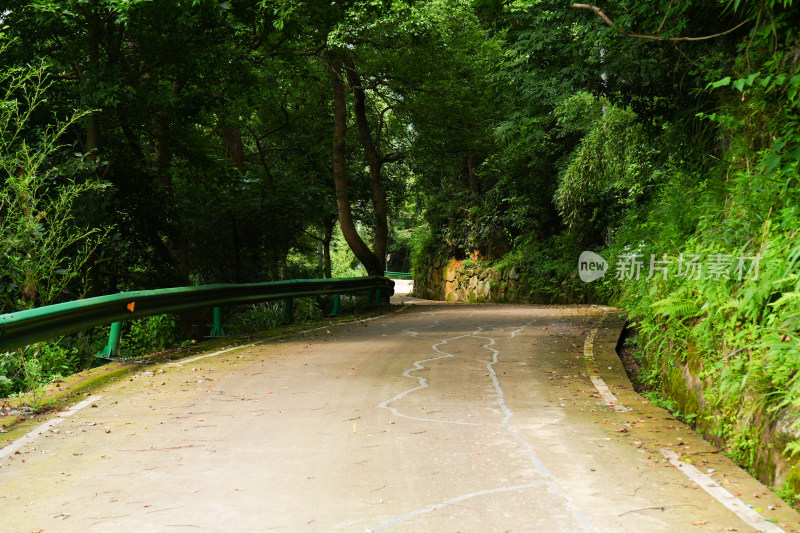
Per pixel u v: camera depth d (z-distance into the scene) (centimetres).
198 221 1888
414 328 1458
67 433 598
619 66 1106
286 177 2172
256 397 742
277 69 2105
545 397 737
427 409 680
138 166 1505
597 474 479
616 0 1026
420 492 445
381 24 2127
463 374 874
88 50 1359
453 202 3728
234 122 2203
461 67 2462
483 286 3475
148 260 1588
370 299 2248
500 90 1678
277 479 473
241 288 1354
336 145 2580
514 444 555
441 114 2594
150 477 480
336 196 2605
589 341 1167
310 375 873
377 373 883
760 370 506
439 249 4188
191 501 432
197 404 709
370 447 549
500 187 3291
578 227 2748
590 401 718
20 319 707
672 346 755
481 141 2753
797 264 534
